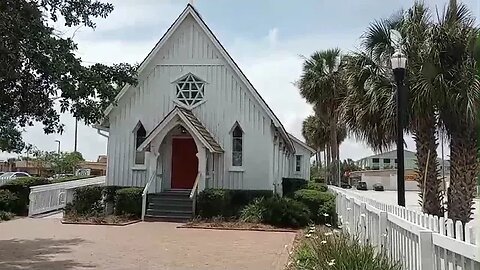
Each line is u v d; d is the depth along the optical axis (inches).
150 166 837.2
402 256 259.0
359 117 658.2
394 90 612.7
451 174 613.9
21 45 385.1
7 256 443.2
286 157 1266.0
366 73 652.1
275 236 614.9
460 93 560.1
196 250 490.6
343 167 3070.9
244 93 865.5
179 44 893.8
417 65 587.8
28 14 381.7
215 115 871.1
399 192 440.5
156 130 826.8
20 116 435.2
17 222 747.4
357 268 264.7
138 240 558.6
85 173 2096.5
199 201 770.2
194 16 880.9
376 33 657.0
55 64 409.1
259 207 742.5
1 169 2603.3
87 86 449.7
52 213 878.4
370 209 359.3
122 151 893.8
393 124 619.2
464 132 593.9
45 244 519.8
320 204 720.3
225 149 859.4
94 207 809.5
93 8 459.5
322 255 293.0
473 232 161.5
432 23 592.7
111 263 412.2
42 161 2178.9
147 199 807.1
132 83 533.6
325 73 1483.8
